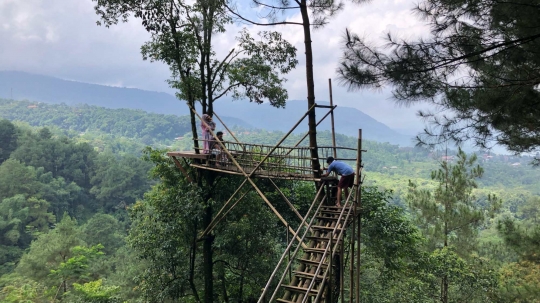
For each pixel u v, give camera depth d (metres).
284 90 13.28
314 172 9.93
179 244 12.69
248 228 12.02
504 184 116.19
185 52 11.66
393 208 14.41
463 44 6.05
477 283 13.75
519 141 7.55
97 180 70.56
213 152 11.91
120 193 67.25
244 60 12.65
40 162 67.38
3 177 54.09
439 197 16.20
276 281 13.35
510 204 73.62
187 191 12.05
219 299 14.09
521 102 6.09
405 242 14.12
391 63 6.16
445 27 6.27
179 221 11.66
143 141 153.25
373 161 132.25
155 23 11.20
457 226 15.83
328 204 10.05
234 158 11.34
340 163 9.24
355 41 6.41
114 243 43.56
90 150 79.25
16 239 43.78
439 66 6.20
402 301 13.83
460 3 6.02
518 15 5.62
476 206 16.28
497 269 16.75
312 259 8.09
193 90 11.87
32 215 50.56
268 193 14.23
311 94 10.18
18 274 30.56
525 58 6.02
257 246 12.48
